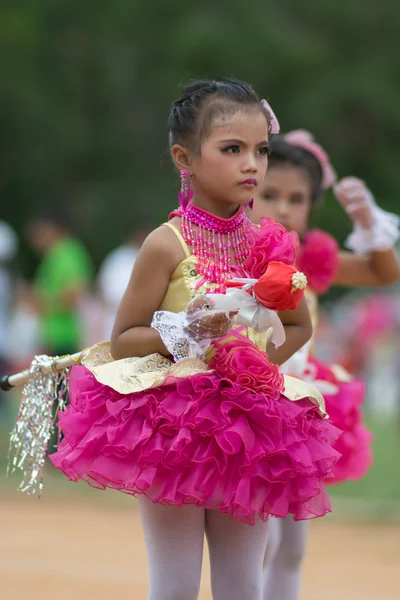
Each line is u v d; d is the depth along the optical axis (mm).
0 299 29438
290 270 8266
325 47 62625
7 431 32219
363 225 11781
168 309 8875
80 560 16719
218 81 9117
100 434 8477
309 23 64750
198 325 8273
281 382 8695
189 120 8953
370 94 60938
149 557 8773
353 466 11492
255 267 8562
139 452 8352
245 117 8781
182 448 8219
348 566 16609
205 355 8727
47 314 25125
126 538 18656
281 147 11445
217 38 60031
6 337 29688
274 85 62156
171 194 60594
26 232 63250
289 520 10727
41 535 18797
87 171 63906
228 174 8781
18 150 62219
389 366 48156
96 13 65562
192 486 8227
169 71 61500
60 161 62625
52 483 23969
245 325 8422
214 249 8992
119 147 63000
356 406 11523
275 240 8547
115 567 16250
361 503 21781
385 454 29156
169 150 9555
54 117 61250
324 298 65125
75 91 63875
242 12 62406
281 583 10812
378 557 17297
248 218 10102
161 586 8633
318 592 14828
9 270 30953
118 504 21922
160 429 8352
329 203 57062
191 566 8656
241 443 8273
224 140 8750
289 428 8523
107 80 64438
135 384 8477
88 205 61125
